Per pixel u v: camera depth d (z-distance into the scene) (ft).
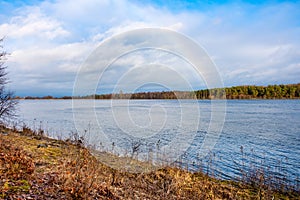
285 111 148.56
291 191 27.40
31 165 18.88
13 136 33.96
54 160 22.53
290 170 36.01
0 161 17.90
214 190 25.17
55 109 161.89
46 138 38.75
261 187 26.68
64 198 14.58
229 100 308.19
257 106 200.44
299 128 78.38
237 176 31.63
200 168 31.40
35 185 15.44
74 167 20.67
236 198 23.62
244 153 45.34
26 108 185.57
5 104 43.29
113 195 17.39
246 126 82.99
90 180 18.19
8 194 13.28
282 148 50.67
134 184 21.44
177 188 22.84
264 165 38.17
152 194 20.20
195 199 21.31
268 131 72.43
